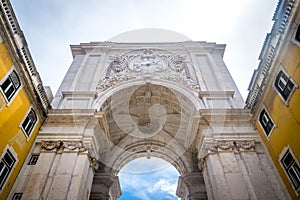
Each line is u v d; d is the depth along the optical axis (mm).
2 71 9352
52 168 10852
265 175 10914
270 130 11531
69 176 10461
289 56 9961
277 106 10891
